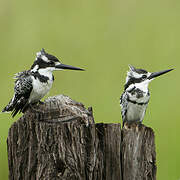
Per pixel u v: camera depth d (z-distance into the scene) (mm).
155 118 14312
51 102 7145
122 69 15898
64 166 6684
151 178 7074
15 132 6805
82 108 7121
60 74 15492
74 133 6672
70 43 16719
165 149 13180
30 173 6762
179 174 12227
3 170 12305
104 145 6945
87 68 15836
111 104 14688
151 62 16266
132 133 7031
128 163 7031
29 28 17062
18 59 15992
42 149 6703
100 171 6898
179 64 16234
